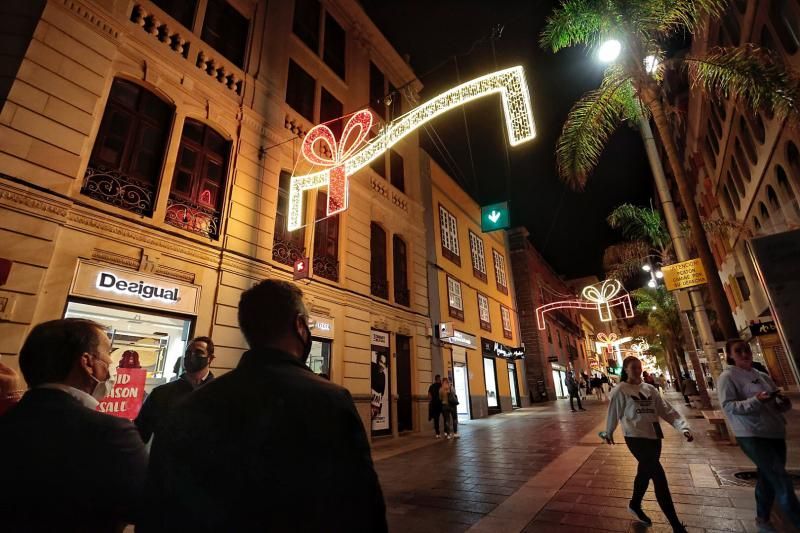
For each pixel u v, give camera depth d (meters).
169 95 8.13
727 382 3.86
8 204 5.55
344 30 14.66
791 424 9.38
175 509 1.03
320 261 11.12
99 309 6.53
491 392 20.31
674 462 6.64
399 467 7.65
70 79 6.52
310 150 10.38
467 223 22.12
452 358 16.83
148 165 7.70
